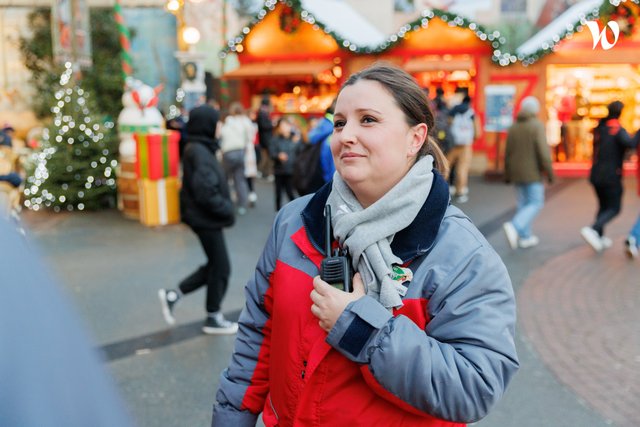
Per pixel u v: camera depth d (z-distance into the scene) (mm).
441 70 15781
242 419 1945
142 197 9945
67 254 8203
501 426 3809
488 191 13484
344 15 18969
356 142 1661
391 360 1504
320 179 5973
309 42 17422
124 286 6746
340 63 17250
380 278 1581
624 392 4242
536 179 8266
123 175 10609
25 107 20109
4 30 20266
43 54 19797
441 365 1518
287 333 1729
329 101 17797
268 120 15383
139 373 4598
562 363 4730
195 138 5148
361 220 1622
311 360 1647
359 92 1678
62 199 11102
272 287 1897
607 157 8016
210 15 24578
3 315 503
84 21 12719
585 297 6316
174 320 5711
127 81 10930
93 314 5867
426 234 1626
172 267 7531
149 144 9742
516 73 15719
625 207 11203
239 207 11125
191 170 5125
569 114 15914
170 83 21500
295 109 18016
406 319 1554
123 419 544
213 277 5316
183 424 3871
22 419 483
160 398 4207
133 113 10547
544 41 15258
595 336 5266
